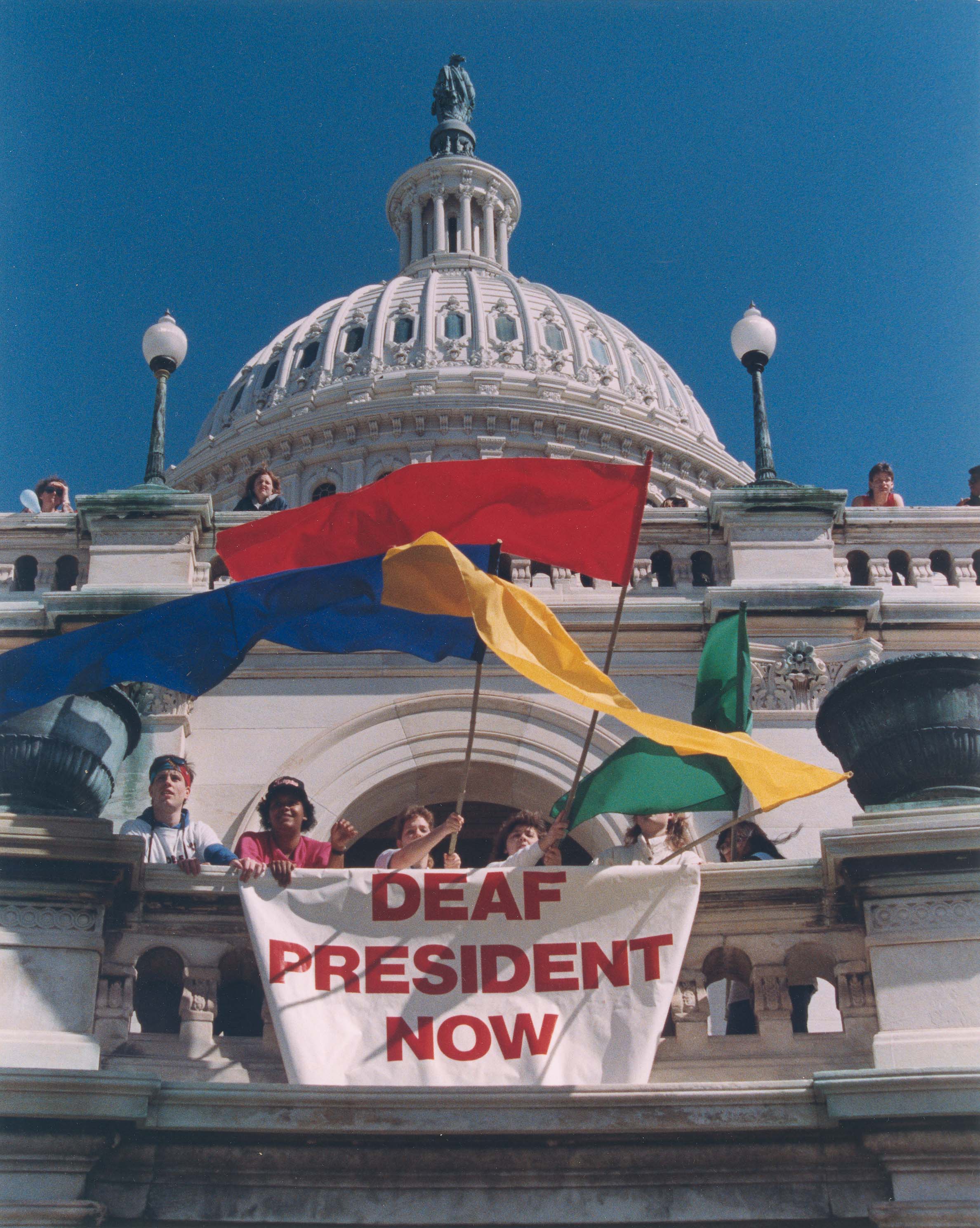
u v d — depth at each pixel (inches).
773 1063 317.4
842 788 512.1
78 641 351.3
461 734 534.6
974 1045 299.9
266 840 350.6
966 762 333.7
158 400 605.3
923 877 318.0
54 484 679.1
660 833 371.2
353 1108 292.2
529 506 372.5
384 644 377.1
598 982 313.3
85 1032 306.0
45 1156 287.3
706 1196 298.2
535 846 330.3
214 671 359.3
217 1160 296.0
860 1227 292.4
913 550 593.9
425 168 2689.5
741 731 370.9
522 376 2122.3
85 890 316.8
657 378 2337.6
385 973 312.0
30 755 333.1
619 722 537.0
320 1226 292.8
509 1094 292.8
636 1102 294.2
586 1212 296.2
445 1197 297.1
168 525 573.9
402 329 2253.9
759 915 329.4
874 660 545.6
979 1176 290.4
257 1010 343.6
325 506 390.3
